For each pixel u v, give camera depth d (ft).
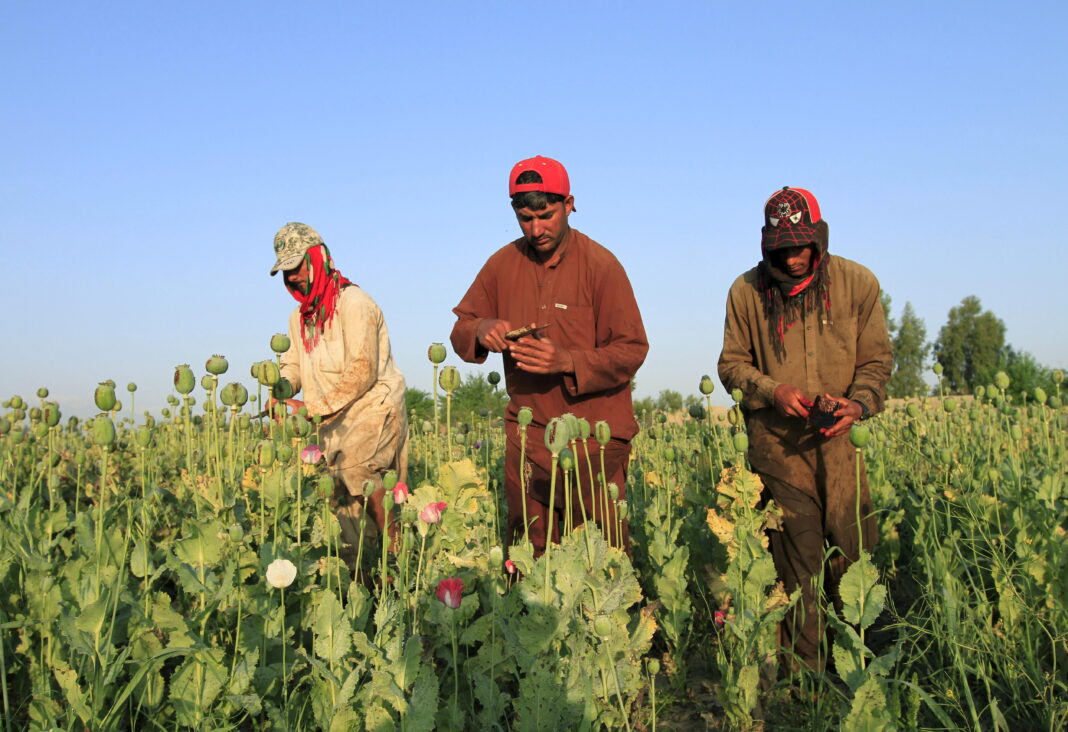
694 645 15.08
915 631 13.08
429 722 9.05
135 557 9.97
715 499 16.06
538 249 14.58
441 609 10.07
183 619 9.47
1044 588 12.77
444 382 12.37
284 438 12.76
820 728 10.98
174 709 9.80
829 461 13.00
